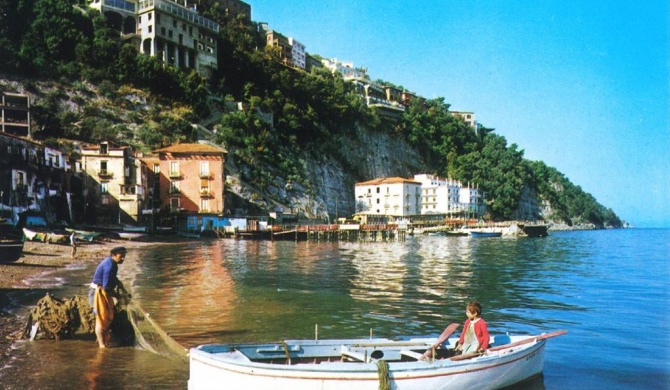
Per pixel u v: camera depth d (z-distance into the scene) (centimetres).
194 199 8806
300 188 11975
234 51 13412
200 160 8856
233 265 4206
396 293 2741
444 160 18862
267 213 10188
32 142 6112
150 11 11188
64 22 10369
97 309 1453
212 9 14088
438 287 3011
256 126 11675
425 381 1105
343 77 19225
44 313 1545
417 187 14888
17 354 1394
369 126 16462
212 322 1934
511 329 1925
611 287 3094
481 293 2791
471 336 1285
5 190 5506
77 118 9350
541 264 4725
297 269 3966
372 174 15962
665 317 2153
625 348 1648
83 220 7431
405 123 18088
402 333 1803
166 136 9975
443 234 13012
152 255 5106
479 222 14412
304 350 1211
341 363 1070
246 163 10831
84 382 1186
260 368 1034
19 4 10256
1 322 1759
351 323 1950
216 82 12669
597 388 1276
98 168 7575
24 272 3091
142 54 10938
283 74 14025
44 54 10000
